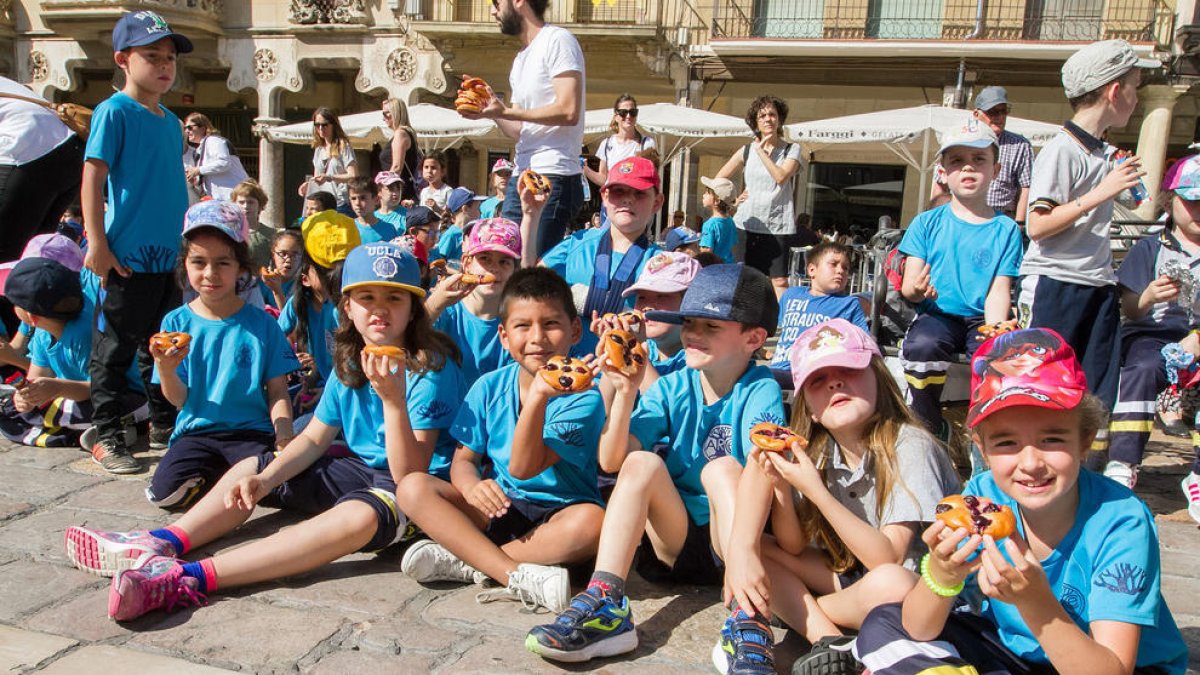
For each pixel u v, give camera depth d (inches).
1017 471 74.2
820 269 175.3
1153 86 573.6
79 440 171.9
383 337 122.3
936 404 157.5
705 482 108.3
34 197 191.2
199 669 91.1
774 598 100.0
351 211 284.2
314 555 112.7
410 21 660.7
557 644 92.4
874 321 196.7
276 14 694.5
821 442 101.0
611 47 647.1
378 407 128.2
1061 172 139.7
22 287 167.3
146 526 132.0
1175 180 149.7
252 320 147.3
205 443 140.5
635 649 99.7
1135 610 72.2
